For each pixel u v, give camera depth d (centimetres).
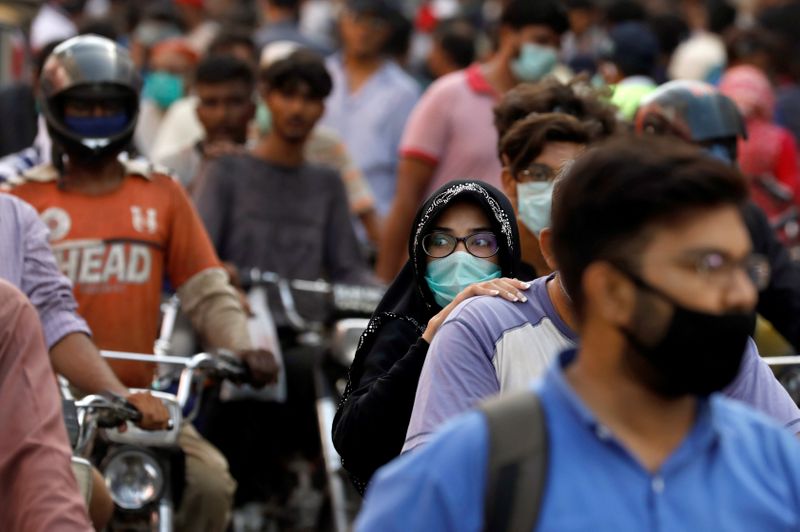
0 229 1220
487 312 939
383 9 2647
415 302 1112
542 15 1989
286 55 1830
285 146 1823
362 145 2645
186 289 1496
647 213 648
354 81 2680
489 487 648
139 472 1312
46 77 1442
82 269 1439
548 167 1205
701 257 645
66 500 932
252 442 1694
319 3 4672
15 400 952
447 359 928
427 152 2039
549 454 650
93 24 2908
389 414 1014
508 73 2028
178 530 1435
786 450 679
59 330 1236
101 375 1237
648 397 664
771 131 2430
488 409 662
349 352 1650
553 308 938
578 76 1388
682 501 650
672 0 4356
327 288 1736
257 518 1697
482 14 4294
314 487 1720
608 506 643
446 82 2053
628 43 2594
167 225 1479
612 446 650
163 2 3500
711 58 3278
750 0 4538
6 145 2058
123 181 1475
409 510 654
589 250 662
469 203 1091
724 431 674
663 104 1552
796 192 2452
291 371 1722
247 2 4469
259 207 1809
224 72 2019
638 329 650
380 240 2181
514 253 1088
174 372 1479
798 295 1506
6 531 941
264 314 1659
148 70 3231
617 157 661
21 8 2586
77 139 1427
